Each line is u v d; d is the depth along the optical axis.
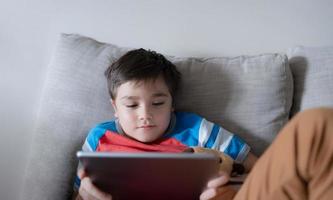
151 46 1.49
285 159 0.83
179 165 0.86
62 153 1.21
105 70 1.29
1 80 1.47
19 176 1.50
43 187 1.18
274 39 1.50
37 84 1.48
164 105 1.20
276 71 1.31
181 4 1.46
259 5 1.48
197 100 1.30
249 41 1.49
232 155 1.23
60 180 1.20
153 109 1.18
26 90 1.48
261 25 1.49
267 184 0.85
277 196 0.84
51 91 1.28
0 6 1.43
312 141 0.80
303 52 1.37
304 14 1.49
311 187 0.82
